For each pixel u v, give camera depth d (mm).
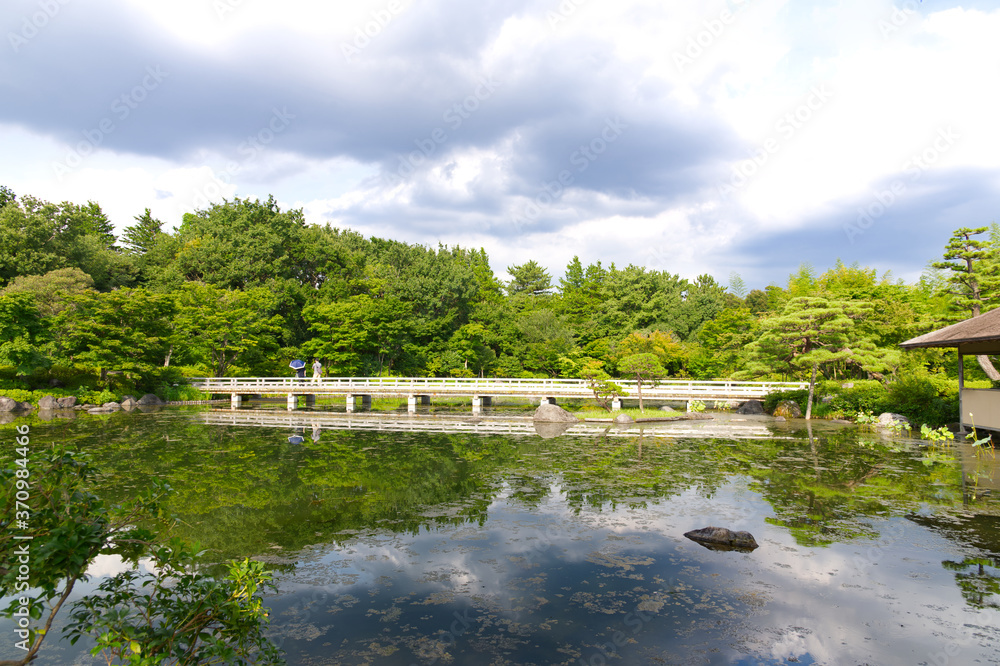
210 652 3602
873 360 25500
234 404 35188
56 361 32250
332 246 55969
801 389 29766
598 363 30156
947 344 17422
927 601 6766
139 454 17062
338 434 22156
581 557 8336
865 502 11164
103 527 3613
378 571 7812
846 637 5938
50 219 42969
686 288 66500
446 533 9453
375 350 45156
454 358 44531
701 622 6293
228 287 48062
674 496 11805
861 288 37812
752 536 8992
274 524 9938
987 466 14609
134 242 65438
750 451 17391
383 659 5535
